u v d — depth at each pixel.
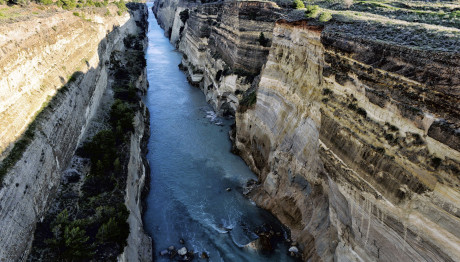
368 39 19.11
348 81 20.78
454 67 13.77
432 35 17.86
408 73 15.97
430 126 14.62
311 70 27.36
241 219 29.91
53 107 25.12
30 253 18.27
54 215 21.61
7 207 16.11
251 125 39.00
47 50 27.88
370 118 18.67
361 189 18.83
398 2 32.03
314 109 26.02
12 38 22.20
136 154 32.88
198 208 31.47
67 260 18.23
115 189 24.83
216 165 38.97
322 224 24.44
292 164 28.62
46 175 21.91
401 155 16.16
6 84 19.72
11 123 19.30
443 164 13.90
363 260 18.94
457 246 13.33
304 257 25.17
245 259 25.81
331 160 21.95
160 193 33.53
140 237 25.52
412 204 15.34
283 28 32.66
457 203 13.23
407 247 15.83
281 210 29.38
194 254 26.14
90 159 28.19
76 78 32.22
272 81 34.78
